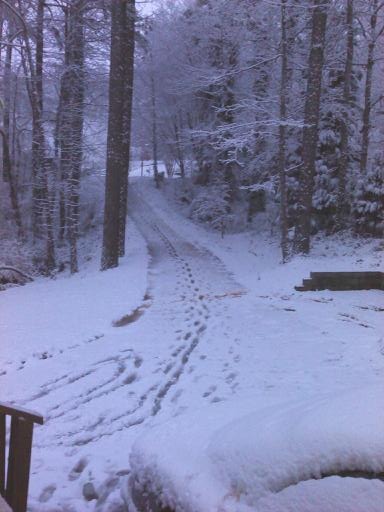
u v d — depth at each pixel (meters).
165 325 9.76
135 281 14.46
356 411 2.33
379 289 13.08
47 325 9.91
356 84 22.55
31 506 3.86
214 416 3.69
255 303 11.67
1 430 3.33
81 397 6.36
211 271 17.28
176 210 37.59
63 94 22.06
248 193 30.45
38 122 21.02
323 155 21.05
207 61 29.89
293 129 20.98
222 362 7.42
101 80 23.89
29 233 26.81
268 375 6.71
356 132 22.72
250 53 22.89
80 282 15.03
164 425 3.62
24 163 32.88
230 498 2.33
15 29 23.66
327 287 13.08
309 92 16.50
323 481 2.07
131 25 19.94
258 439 2.48
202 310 11.00
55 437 5.29
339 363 7.05
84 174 26.94
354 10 20.27
